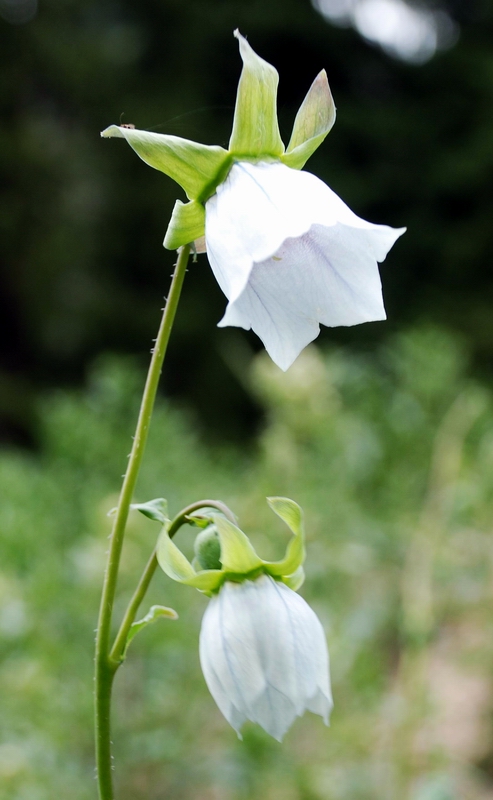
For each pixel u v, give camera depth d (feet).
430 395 2.93
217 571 1.27
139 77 8.71
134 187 8.27
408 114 8.41
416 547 2.39
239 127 1.24
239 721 1.25
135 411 2.99
